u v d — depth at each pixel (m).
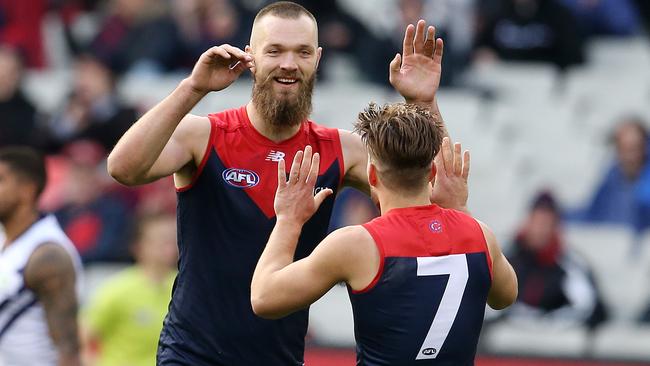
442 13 48.19
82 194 42.28
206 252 19.66
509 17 49.69
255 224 19.52
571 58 49.97
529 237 40.09
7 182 26.03
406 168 17.56
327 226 20.08
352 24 48.59
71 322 25.89
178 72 48.22
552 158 48.06
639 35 54.53
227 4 47.66
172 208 39.69
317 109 47.12
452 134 47.97
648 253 44.28
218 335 19.61
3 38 50.75
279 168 17.91
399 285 17.20
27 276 25.80
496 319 39.72
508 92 49.47
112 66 48.09
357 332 17.70
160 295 32.81
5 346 25.92
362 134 18.05
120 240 41.41
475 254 17.66
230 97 46.91
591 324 39.69
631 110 50.00
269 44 19.11
